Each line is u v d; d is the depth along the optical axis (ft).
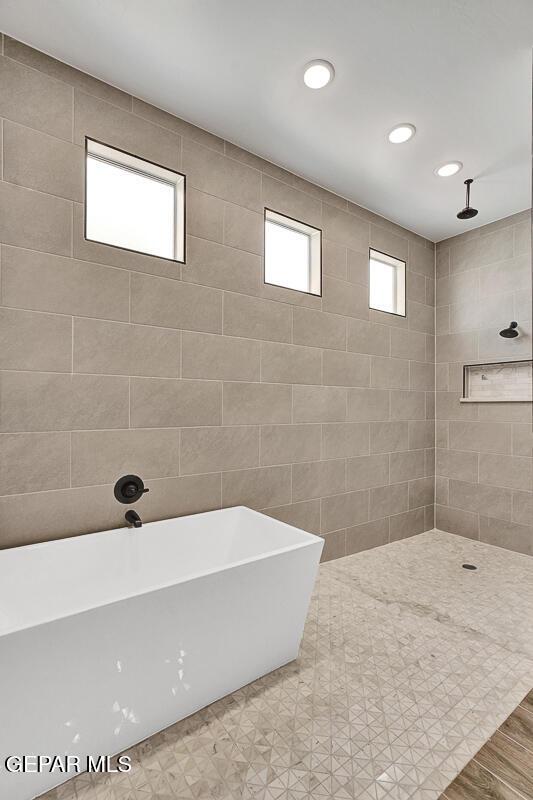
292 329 9.71
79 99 6.83
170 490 7.84
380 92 7.25
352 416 11.00
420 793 4.28
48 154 6.54
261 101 7.50
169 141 7.81
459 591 8.92
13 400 6.27
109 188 7.60
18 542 6.32
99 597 6.66
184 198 8.01
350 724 5.16
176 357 7.89
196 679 5.24
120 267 7.25
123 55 6.52
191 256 8.10
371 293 12.17
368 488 11.39
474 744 4.91
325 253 10.40
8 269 6.21
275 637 6.07
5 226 6.19
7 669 3.79
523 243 11.37
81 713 4.32
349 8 5.70
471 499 12.41
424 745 4.87
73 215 6.77
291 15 5.80
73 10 5.72
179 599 4.89
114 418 7.18
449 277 13.06
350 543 10.98
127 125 7.31
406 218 11.89
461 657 6.58
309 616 7.81
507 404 11.67
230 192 8.66
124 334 7.29
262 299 9.18
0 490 6.17
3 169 6.17
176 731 4.99
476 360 12.32
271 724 5.14
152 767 4.51
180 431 7.95
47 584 6.19
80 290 6.84
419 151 8.91
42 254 6.49
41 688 4.02
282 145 8.77
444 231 12.71
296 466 9.79
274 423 9.38
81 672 4.26
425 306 13.08
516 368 11.58
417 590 8.96
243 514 8.13
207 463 8.32
